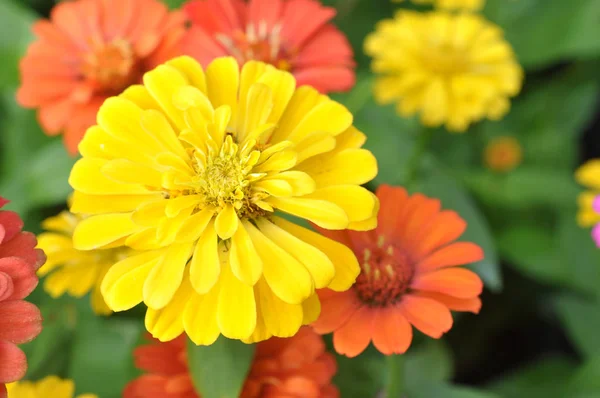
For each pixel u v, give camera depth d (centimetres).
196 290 27
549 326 53
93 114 36
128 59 36
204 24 35
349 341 30
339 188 29
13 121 46
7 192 41
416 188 43
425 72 44
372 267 31
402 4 56
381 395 36
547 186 50
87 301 37
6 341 27
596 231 38
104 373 37
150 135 29
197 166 29
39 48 37
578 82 58
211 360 29
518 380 47
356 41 54
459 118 44
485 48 45
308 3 37
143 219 28
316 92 30
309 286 27
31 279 27
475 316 50
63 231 36
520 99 59
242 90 30
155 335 27
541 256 48
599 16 54
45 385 32
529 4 56
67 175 41
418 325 30
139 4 37
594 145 61
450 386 37
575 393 42
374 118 46
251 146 29
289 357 32
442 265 31
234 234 28
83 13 37
